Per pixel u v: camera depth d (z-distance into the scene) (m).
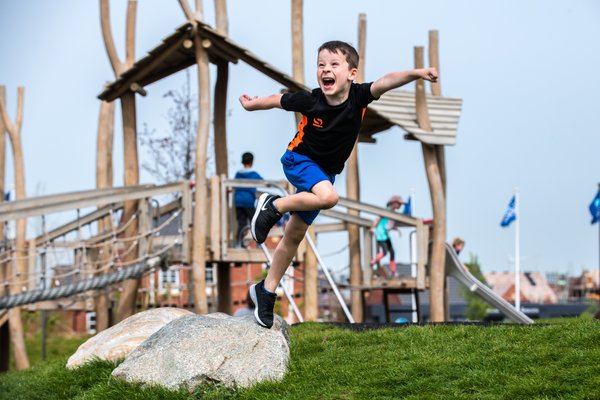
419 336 8.45
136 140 15.91
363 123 17.08
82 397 7.90
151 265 14.72
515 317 14.82
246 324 7.91
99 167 17.34
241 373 7.52
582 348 7.43
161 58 15.16
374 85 6.55
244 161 15.74
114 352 8.89
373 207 16.28
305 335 9.24
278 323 8.30
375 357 7.86
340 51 6.55
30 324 29.92
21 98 17.62
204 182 14.73
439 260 16.06
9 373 11.16
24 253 16.27
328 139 6.70
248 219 15.63
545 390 6.55
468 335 8.33
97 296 16.20
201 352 7.64
